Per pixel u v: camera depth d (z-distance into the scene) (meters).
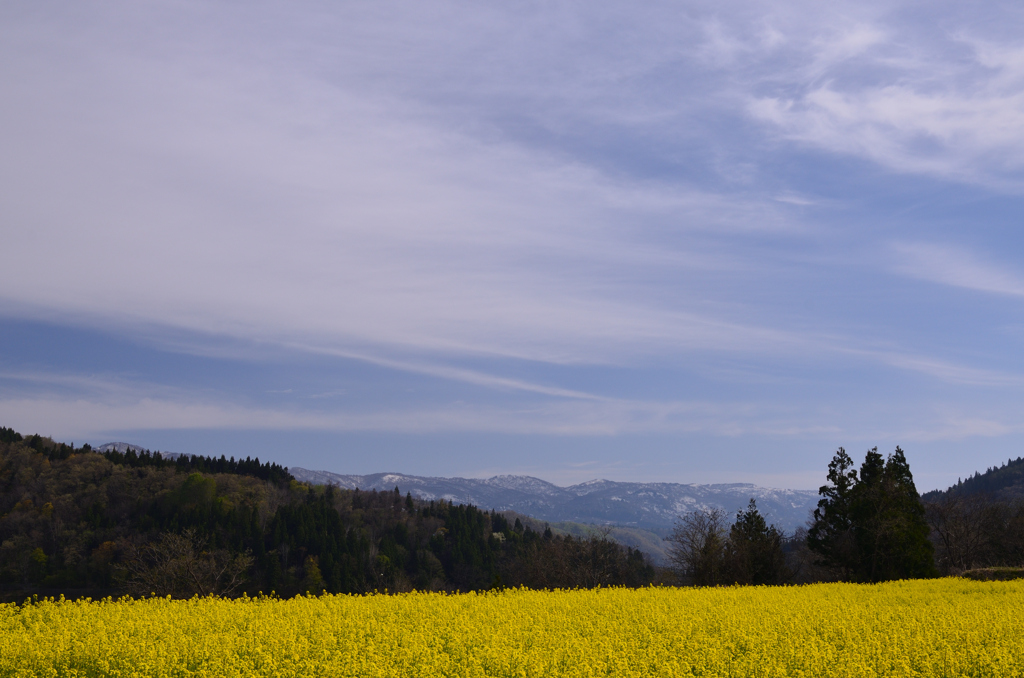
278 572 105.81
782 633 19.42
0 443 141.38
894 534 57.06
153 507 123.56
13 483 129.12
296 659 15.04
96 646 15.14
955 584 35.56
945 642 18.11
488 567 126.19
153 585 59.62
